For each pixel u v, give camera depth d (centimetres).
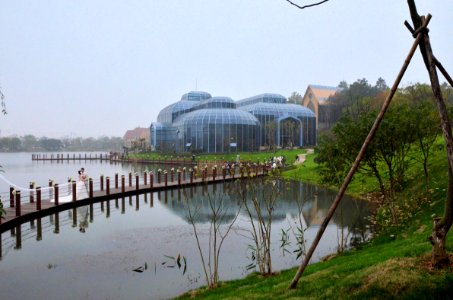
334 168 1420
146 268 1124
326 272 784
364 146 655
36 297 920
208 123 6606
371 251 1009
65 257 1236
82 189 2423
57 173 5141
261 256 1205
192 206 2217
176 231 1594
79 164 7725
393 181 1398
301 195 2505
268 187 2569
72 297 919
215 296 801
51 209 1997
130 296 921
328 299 616
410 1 612
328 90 9894
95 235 1531
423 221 1230
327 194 2517
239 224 1722
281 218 1839
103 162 8762
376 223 1576
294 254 1234
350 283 652
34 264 1168
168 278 1041
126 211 2070
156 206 2230
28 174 4962
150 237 1492
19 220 1736
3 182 3794
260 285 831
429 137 1488
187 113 8050
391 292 595
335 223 1681
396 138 1244
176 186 3055
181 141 7281
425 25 609
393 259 718
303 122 7644
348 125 1294
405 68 627
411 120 1243
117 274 1077
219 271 1090
